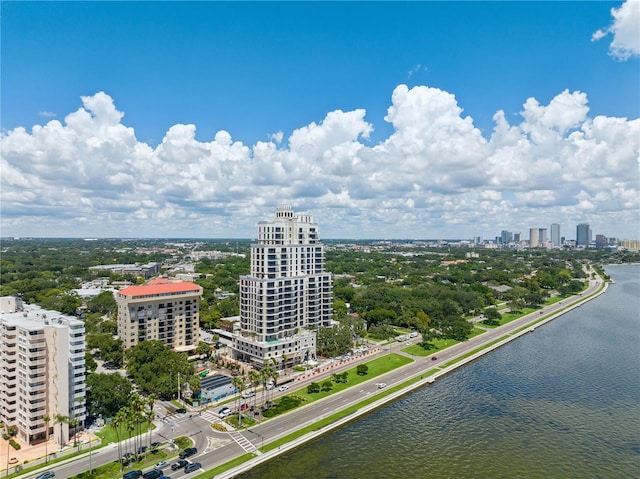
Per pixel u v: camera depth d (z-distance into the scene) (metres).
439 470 147.25
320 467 148.38
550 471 147.38
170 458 150.88
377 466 149.12
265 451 155.25
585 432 174.38
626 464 151.62
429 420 184.62
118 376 197.12
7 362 167.50
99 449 157.25
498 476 144.12
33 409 160.50
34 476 139.62
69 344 169.88
